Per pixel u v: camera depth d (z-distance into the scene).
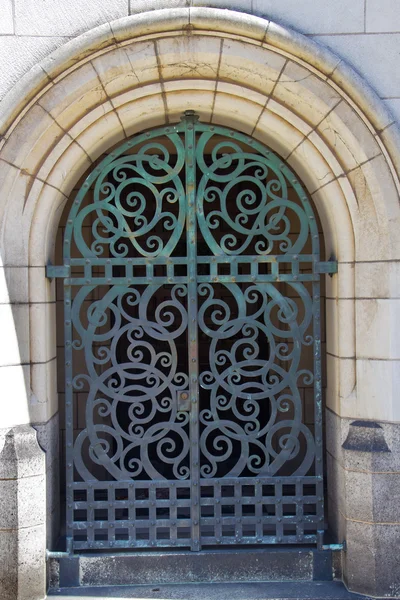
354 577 4.10
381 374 4.08
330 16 4.03
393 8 4.03
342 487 4.23
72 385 4.39
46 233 4.21
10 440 4.00
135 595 4.11
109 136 4.29
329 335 4.50
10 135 3.94
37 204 4.12
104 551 4.36
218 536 4.36
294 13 4.03
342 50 4.04
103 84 3.98
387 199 4.00
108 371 4.38
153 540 4.34
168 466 5.93
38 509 4.04
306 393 5.75
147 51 3.92
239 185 6.02
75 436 5.72
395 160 3.96
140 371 6.03
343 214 4.18
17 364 4.07
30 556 4.00
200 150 4.38
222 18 3.83
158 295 6.06
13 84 3.97
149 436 4.38
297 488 4.39
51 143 4.07
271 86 4.04
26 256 4.12
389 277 4.04
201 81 4.08
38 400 4.17
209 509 5.19
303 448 5.70
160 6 3.96
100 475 5.68
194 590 4.17
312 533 4.57
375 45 4.03
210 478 4.39
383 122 3.93
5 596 3.95
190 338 4.36
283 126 4.18
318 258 4.34
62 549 4.40
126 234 4.37
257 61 3.95
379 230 4.05
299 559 4.30
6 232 4.04
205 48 3.92
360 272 4.13
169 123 4.53
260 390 5.95
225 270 6.02
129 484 4.36
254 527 4.85
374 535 4.03
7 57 3.97
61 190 4.23
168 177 4.38
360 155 4.02
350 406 4.20
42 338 4.19
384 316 4.05
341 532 4.28
